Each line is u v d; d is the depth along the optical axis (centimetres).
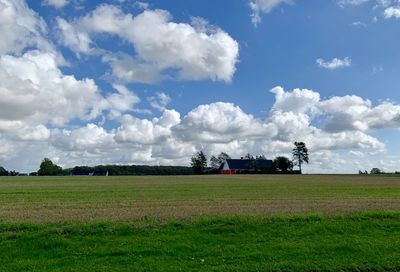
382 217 2123
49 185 6328
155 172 19288
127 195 4050
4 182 7681
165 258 1400
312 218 2044
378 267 1344
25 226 1817
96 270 1265
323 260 1392
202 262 1361
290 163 17025
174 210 2500
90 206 2881
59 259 1382
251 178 10219
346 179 9600
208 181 8062
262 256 1427
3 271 1257
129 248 1490
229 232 1766
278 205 2836
